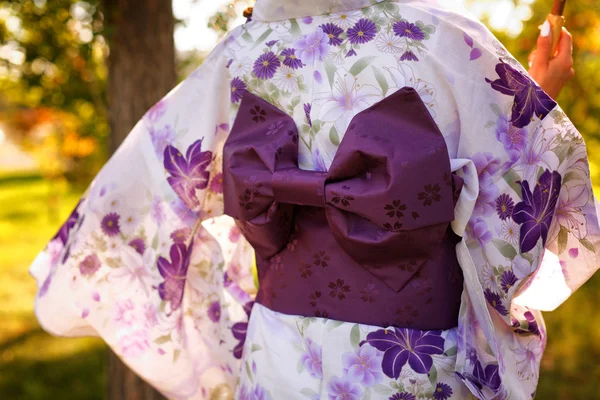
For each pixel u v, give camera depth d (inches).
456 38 42.1
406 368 42.4
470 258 42.1
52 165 264.1
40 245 307.6
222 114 50.1
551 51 48.9
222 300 57.1
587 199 44.0
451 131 42.4
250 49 47.4
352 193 41.1
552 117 42.5
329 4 44.1
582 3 123.1
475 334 44.0
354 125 41.9
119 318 53.0
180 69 109.0
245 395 49.2
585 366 136.6
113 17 87.1
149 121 52.4
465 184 41.8
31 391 133.6
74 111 116.8
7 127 265.7
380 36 42.9
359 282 43.3
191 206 51.2
